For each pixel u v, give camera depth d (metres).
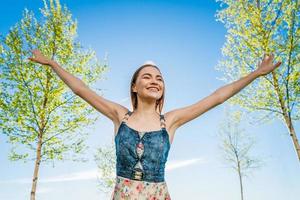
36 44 9.95
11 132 9.32
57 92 9.42
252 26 10.09
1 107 9.19
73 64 10.23
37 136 9.44
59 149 9.60
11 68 9.37
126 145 1.95
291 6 9.61
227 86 2.30
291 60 9.41
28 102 9.33
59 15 10.31
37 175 9.26
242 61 10.35
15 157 9.43
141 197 1.86
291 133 9.48
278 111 9.89
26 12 10.05
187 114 2.16
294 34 9.48
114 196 1.92
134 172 1.90
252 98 10.22
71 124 9.67
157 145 1.96
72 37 10.52
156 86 2.14
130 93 2.27
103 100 2.19
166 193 1.94
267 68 2.39
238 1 10.27
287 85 9.41
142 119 2.07
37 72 9.48
